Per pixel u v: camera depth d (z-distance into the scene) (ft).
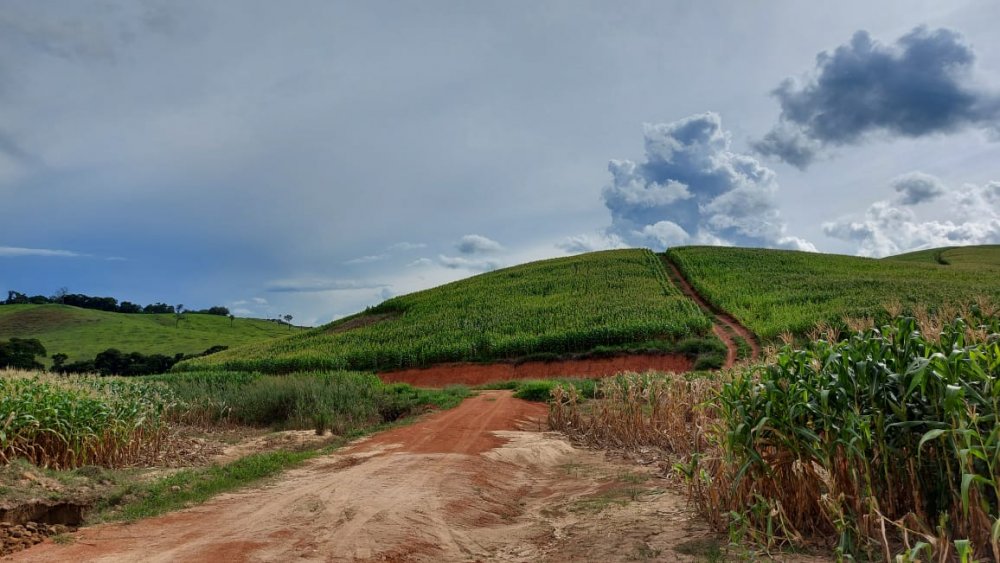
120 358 232.73
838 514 16.79
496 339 135.64
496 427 50.49
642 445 41.06
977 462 15.92
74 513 25.66
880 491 17.78
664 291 176.35
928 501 17.37
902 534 16.55
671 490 27.35
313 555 19.54
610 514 24.25
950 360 15.85
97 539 21.71
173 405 53.36
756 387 20.54
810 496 19.01
